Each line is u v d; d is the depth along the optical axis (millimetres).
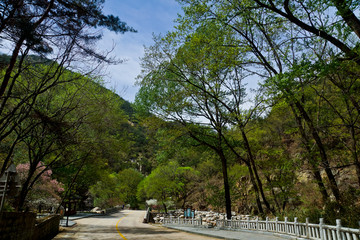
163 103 20922
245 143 18859
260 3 11133
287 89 10844
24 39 7824
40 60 10250
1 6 7090
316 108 13039
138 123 22141
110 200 56594
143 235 16094
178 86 21953
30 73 10531
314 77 10188
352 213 10219
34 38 7848
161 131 21875
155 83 20953
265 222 14398
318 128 12688
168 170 39406
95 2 9086
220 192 23750
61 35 9070
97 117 16469
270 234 13492
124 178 70062
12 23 7273
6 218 6461
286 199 19734
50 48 9375
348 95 10680
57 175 29656
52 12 8914
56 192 31703
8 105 10281
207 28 15586
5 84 8141
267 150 18812
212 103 20984
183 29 16641
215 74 17828
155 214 42031
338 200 11688
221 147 21594
